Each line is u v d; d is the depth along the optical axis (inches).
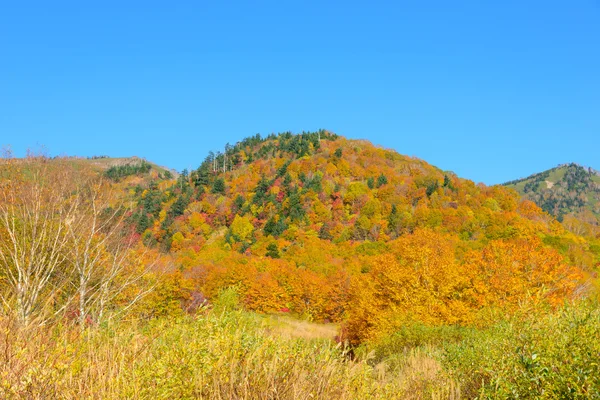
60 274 410.6
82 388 128.2
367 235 4153.5
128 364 144.7
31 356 130.1
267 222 4510.3
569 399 145.7
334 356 173.9
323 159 6318.9
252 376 146.6
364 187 5241.1
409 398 201.3
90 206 490.0
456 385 211.6
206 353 145.4
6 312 182.7
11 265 393.7
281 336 181.9
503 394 159.6
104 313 367.2
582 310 201.0
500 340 208.4
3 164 446.9
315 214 4699.8
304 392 147.3
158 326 183.3
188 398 129.3
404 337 560.7
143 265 508.1
